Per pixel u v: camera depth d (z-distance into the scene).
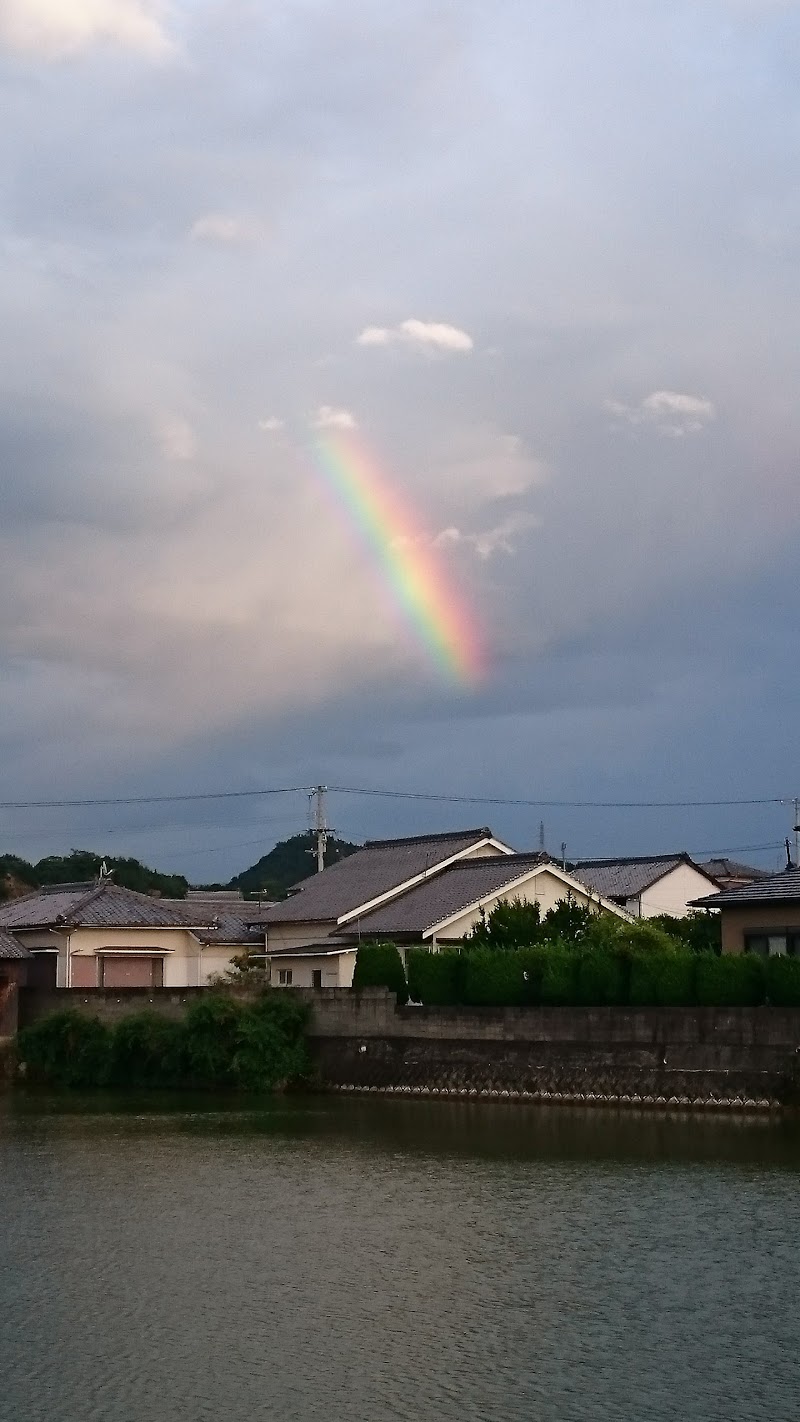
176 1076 58.00
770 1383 20.86
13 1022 64.25
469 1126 45.00
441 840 73.19
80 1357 22.08
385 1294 25.36
